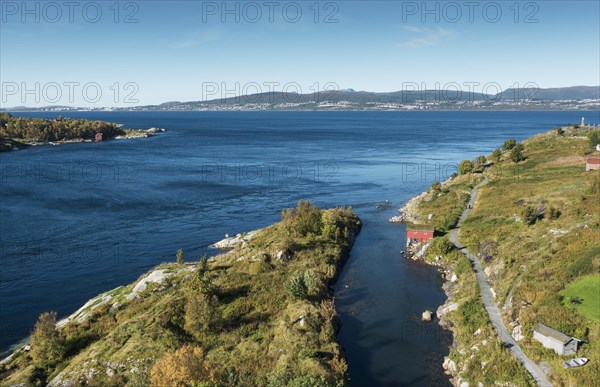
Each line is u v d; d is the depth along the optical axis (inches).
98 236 3725.4
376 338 2095.2
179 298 2246.6
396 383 1765.5
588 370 1533.0
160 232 3880.4
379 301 2475.4
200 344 1932.8
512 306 2015.3
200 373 1438.2
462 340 1964.8
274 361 1777.8
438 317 2269.9
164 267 2829.7
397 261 3073.3
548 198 3422.7
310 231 3388.3
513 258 2450.8
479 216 3511.3
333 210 4028.1
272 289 2442.2
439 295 2534.5
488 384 1628.9
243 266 2728.8
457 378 1755.7
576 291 1952.5
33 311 2496.3
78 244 3518.7
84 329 2097.7
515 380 1592.0
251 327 2066.9
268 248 2979.8
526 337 1791.3
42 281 2864.2
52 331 1926.7
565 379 1546.5
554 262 2222.0
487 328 1927.9
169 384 1379.2
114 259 3243.1
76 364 1776.6
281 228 3479.3
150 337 1914.4
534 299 1982.0
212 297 2283.5
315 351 1846.7
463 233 3203.7
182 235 3814.0
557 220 2800.2
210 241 3668.8
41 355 1866.4
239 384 1601.9
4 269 3016.7
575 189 3545.8
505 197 3838.6
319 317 2151.8
